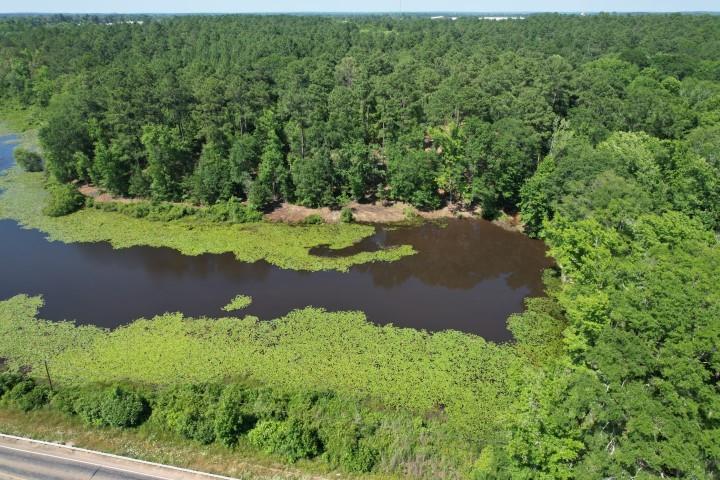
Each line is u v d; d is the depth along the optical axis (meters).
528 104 83.38
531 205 71.19
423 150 81.62
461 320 54.12
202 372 45.72
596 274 43.25
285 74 104.75
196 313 55.06
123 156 82.31
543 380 36.44
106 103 88.62
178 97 85.38
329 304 56.97
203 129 83.69
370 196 84.25
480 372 45.91
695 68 127.19
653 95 86.06
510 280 62.81
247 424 38.34
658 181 60.81
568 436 31.02
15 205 82.75
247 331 51.69
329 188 79.56
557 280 62.12
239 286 60.72
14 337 50.41
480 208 80.81
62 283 60.97
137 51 140.00
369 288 60.62
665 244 44.12
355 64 113.31
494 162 74.62
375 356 48.00
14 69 144.00
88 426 38.97
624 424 31.09
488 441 37.47
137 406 38.81
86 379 44.75
